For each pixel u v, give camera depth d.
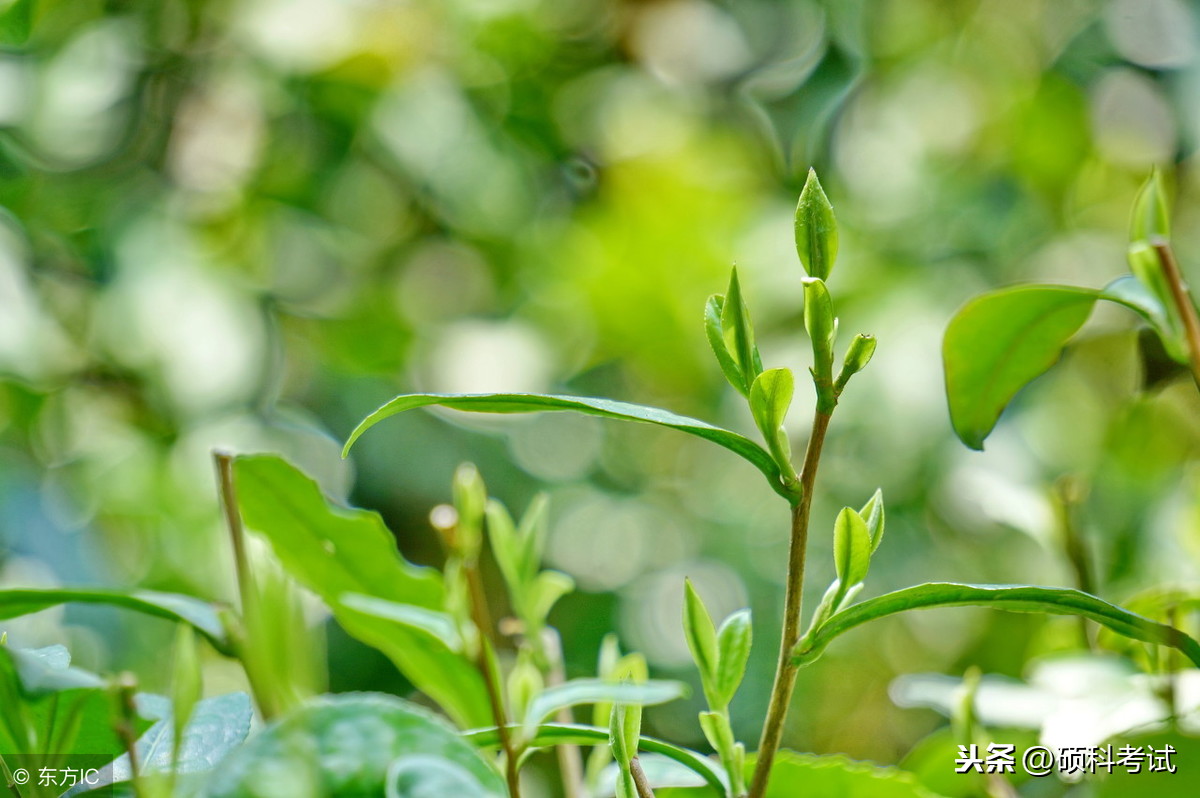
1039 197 1.40
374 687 1.26
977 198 1.38
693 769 0.59
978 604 0.57
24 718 0.56
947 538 1.29
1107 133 1.35
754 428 1.41
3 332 1.14
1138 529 0.85
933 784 0.65
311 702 0.54
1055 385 1.24
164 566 1.25
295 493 0.61
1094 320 1.21
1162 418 0.95
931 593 0.56
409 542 1.39
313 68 1.31
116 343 1.23
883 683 1.34
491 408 0.56
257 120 1.34
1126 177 1.37
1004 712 0.64
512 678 0.61
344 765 0.54
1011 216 1.37
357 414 1.40
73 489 1.24
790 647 0.56
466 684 0.62
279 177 1.37
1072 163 1.40
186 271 1.25
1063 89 1.36
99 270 1.24
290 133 1.37
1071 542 0.68
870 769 0.61
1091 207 1.41
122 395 1.28
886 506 1.31
